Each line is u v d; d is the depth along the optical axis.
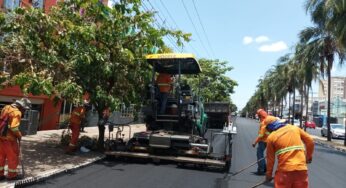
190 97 12.59
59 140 14.40
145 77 12.31
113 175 9.12
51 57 10.25
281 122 5.80
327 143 28.58
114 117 19.27
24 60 10.22
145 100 12.80
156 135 11.09
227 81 43.69
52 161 9.98
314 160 15.81
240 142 20.52
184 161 10.56
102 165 10.47
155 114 12.08
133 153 11.22
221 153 10.88
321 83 43.25
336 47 28.84
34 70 10.22
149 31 12.19
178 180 8.98
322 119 89.56
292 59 46.53
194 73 13.48
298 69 42.19
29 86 9.59
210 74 42.44
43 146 12.62
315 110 112.81
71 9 11.93
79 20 11.88
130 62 12.13
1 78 10.25
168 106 12.23
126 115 20.70
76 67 10.89
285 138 5.56
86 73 11.43
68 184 7.86
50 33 10.57
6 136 7.21
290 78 49.84
